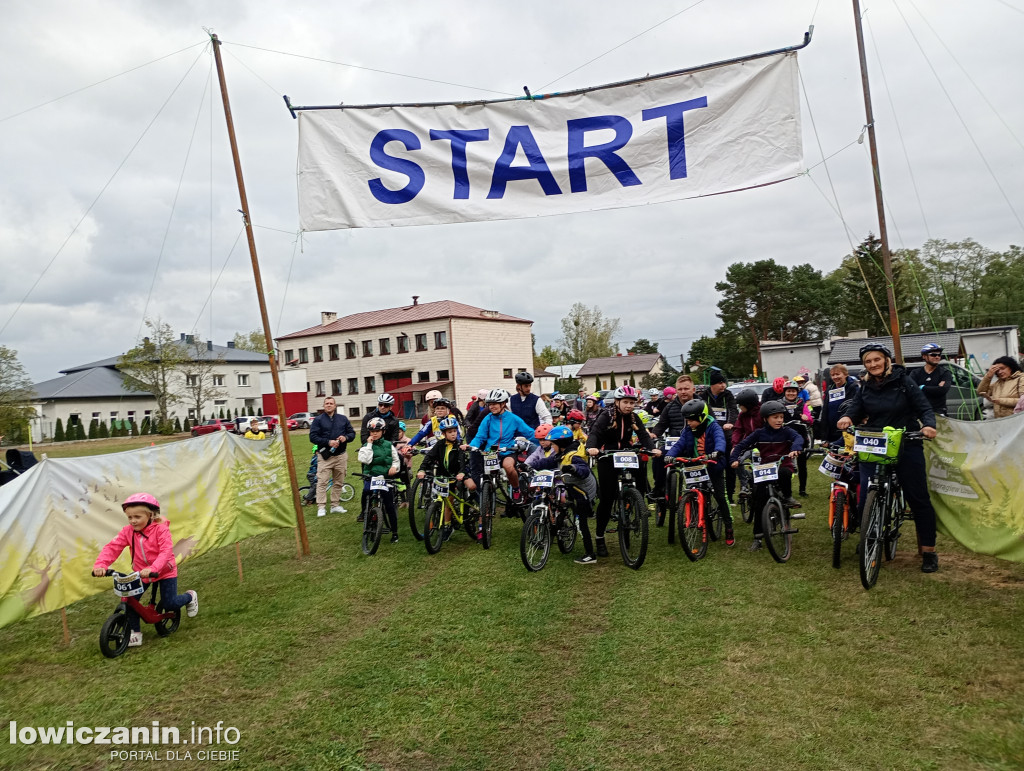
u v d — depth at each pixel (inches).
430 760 135.4
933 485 242.5
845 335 2222.0
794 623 191.9
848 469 261.4
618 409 267.4
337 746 142.3
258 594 256.2
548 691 161.9
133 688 176.7
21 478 209.9
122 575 200.4
